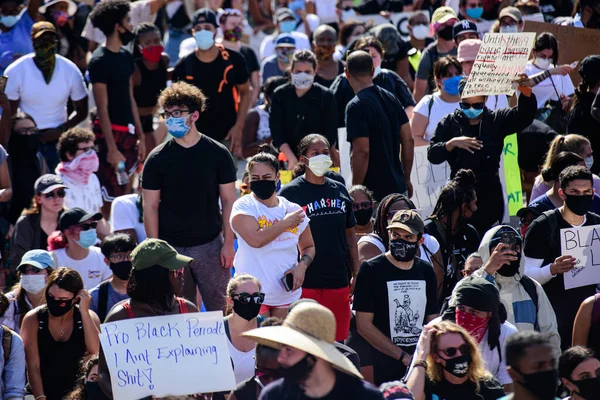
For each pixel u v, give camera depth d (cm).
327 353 1016
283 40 3228
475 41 2339
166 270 1384
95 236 1973
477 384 1276
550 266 1689
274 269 1692
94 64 2583
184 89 1766
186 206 1795
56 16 3078
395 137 2145
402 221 1575
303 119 2333
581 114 2267
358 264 1812
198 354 1349
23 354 1527
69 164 2395
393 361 1602
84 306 1566
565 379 1243
